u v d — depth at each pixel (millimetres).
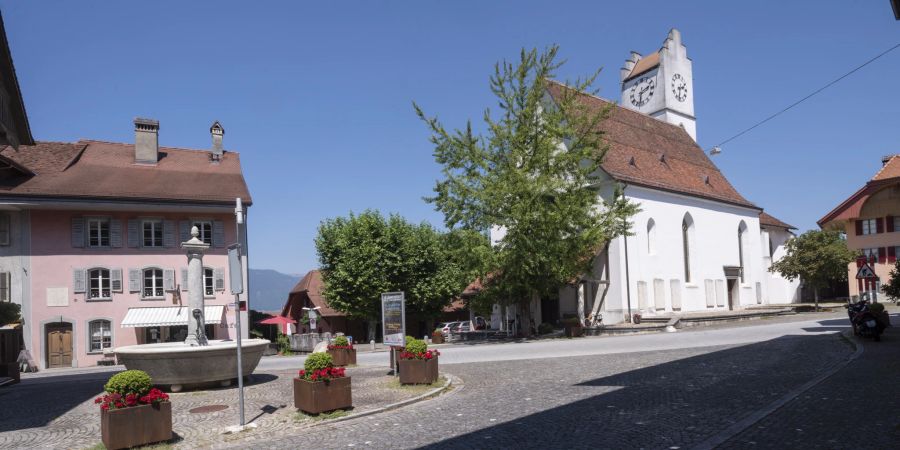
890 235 52156
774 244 63812
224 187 39000
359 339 57156
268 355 38938
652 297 42562
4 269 34812
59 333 35281
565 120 35531
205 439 10742
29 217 35281
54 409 15008
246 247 38906
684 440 8664
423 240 52250
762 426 9180
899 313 39219
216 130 43312
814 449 7816
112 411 10016
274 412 12953
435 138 33438
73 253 35750
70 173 37312
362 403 13391
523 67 33062
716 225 51000
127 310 36344
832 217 54406
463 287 38406
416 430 10461
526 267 31500
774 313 45125
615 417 10508
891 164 52531
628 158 45094
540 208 31406
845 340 21547
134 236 36844
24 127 22766
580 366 18641
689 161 53719
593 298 41250
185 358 16188
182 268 37500
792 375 14266
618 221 34000
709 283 49000
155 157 40688
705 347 22469
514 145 33250
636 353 21734
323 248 50906
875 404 10359
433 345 36750
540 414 11172
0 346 24984
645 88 68062
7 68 21109
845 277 54594
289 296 66562
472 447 8961
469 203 33062
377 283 48188
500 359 22359
